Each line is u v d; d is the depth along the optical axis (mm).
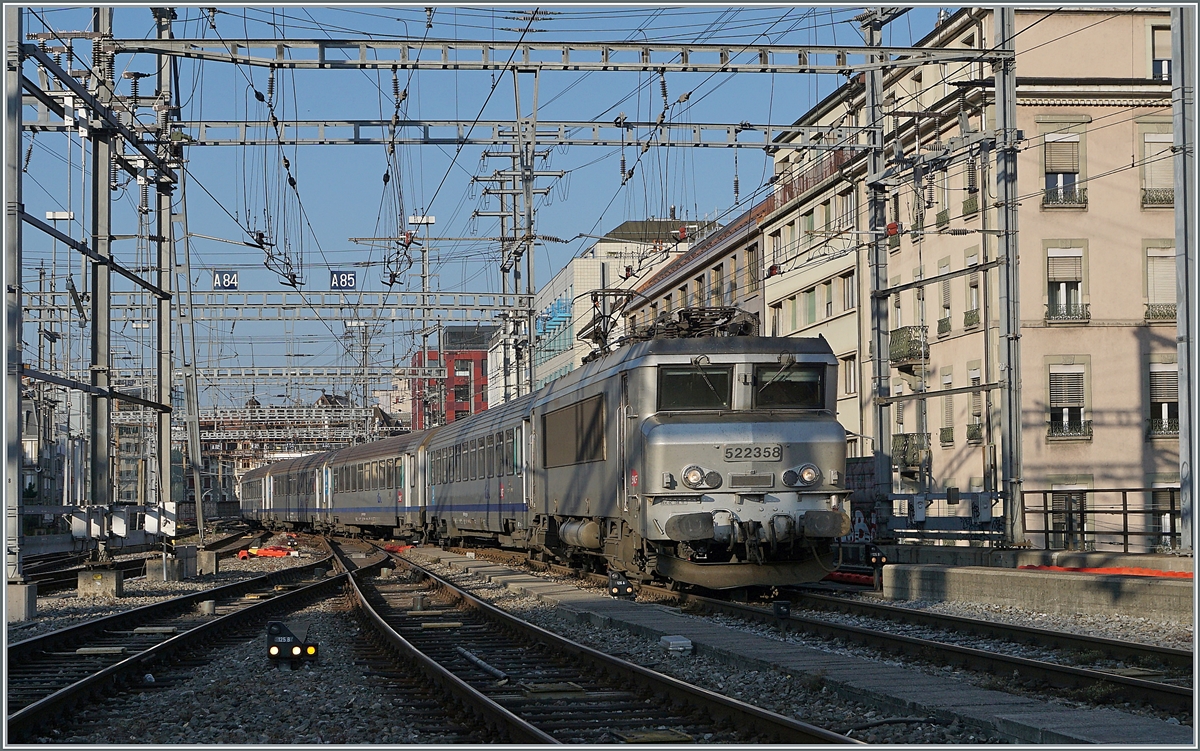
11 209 16328
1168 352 33781
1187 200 17625
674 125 24766
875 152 25812
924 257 36875
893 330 38344
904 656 11781
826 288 42375
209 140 24078
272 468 63469
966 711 8297
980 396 34031
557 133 24766
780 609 14820
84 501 21359
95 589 20250
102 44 21109
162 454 24125
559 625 15711
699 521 16938
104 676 10414
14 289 16453
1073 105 33750
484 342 98875
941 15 35344
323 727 8891
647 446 17344
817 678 9805
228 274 37031
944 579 17734
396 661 12203
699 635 12859
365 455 44562
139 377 48500
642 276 60656
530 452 24891
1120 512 19625
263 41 21547
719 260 51469
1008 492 22375
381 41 21703
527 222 37625
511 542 27688
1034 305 33500
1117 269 33781
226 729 8875
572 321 66750
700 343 17953
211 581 24625
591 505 20078
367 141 24234
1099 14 34156
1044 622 14719
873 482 25719
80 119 20141
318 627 15883
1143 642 12508
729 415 17656
